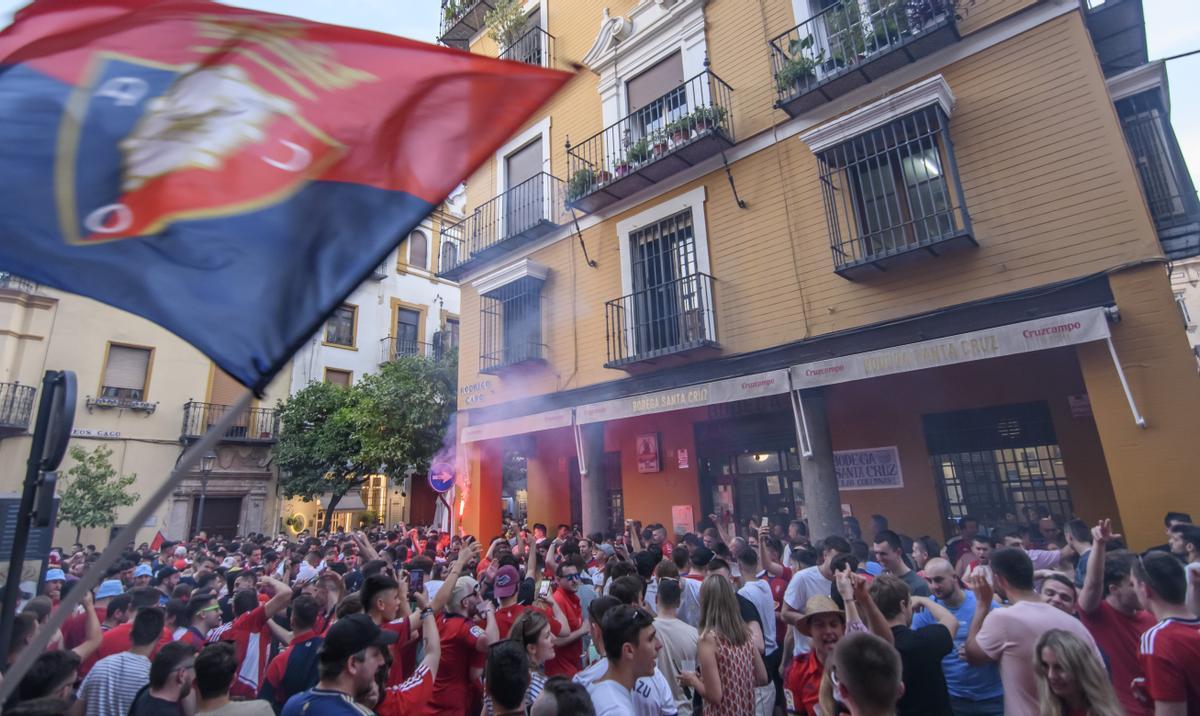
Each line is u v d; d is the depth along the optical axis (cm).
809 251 991
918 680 321
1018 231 804
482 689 446
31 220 190
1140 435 677
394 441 2052
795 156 1031
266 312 203
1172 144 853
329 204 222
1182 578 316
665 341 1148
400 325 2730
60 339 1895
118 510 1914
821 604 358
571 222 1352
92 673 381
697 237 1131
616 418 1097
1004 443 953
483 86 249
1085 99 780
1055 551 616
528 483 1616
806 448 912
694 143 1091
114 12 221
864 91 961
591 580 687
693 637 429
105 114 210
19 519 260
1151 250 710
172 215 206
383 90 243
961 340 767
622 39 1342
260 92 231
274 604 505
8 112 200
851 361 850
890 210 906
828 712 310
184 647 346
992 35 857
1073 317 695
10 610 248
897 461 1030
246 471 2197
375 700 322
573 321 1316
